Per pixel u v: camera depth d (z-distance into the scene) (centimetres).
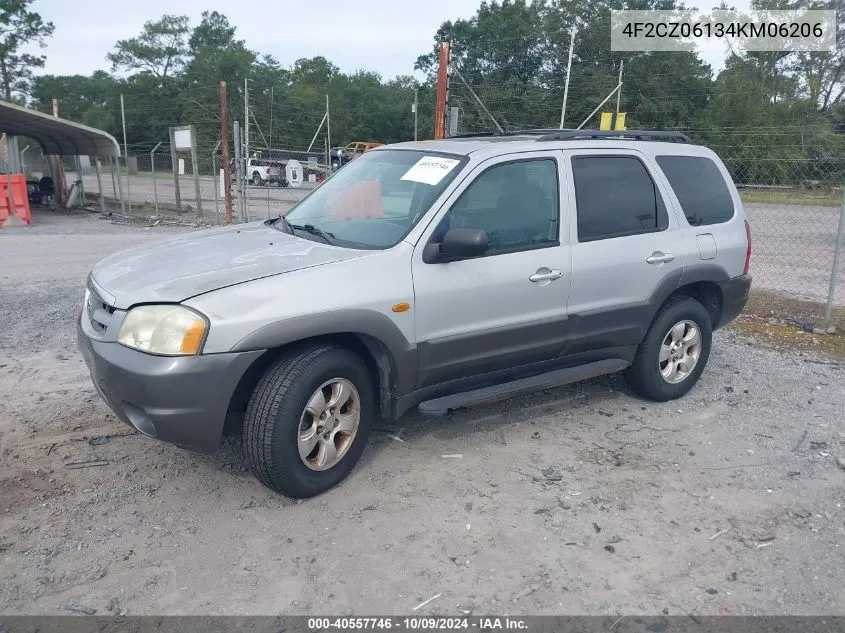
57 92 7550
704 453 436
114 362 331
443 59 1098
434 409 395
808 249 1398
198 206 1781
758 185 1227
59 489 372
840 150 1661
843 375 593
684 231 503
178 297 329
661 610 291
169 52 7694
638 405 515
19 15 6391
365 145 3731
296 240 408
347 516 354
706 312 528
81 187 2197
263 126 5303
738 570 319
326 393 369
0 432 438
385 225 401
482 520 354
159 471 395
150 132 6694
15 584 296
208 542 330
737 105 3253
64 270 1005
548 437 454
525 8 3716
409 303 376
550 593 300
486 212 412
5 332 664
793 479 405
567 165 449
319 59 8025
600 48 3541
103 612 282
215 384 326
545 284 428
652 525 354
